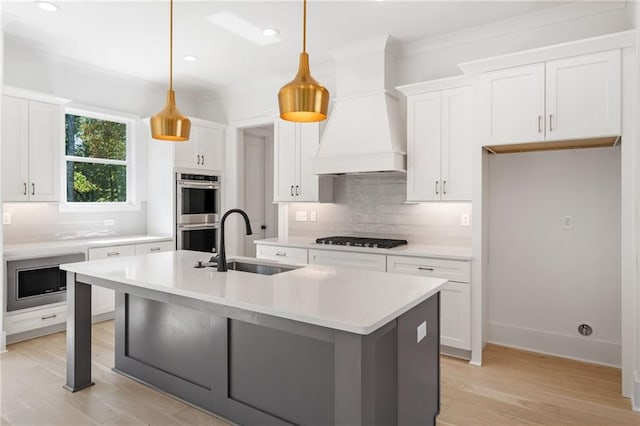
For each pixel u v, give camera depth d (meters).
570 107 2.80
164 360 2.68
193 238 5.12
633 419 2.37
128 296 2.89
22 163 3.81
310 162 4.43
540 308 3.47
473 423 2.33
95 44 3.96
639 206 2.51
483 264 3.34
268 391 2.17
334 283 2.14
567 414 2.43
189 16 3.38
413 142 3.70
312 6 3.20
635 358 2.54
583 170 3.28
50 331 3.88
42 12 3.31
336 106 4.09
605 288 3.21
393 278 2.27
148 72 4.79
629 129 2.62
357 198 4.48
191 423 2.30
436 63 3.89
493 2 3.16
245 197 5.75
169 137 2.59
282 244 4.28
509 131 3.03
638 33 2.51
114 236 4.88
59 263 3.86
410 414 2.00
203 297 1.91
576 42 2.71
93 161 4.75
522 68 2.97
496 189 3.64
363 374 1.52
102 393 2.65
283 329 1.72
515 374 3.00
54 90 4.36
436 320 2.28
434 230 3.99
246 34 3.73
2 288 3.45
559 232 3.38
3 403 2.52
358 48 3.98
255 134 5.89
